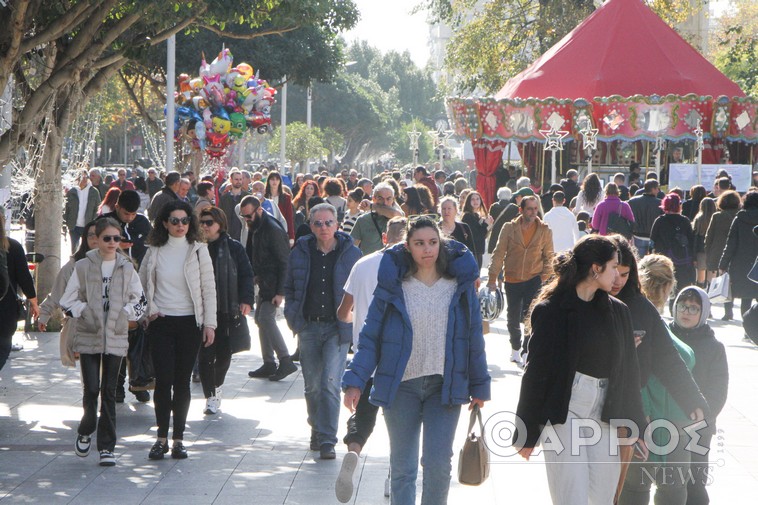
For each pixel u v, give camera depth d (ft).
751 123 257.75
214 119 214.07
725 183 155.02
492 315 107.24
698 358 50.93
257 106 217.97
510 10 354.95
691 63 289.53
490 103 263.49
